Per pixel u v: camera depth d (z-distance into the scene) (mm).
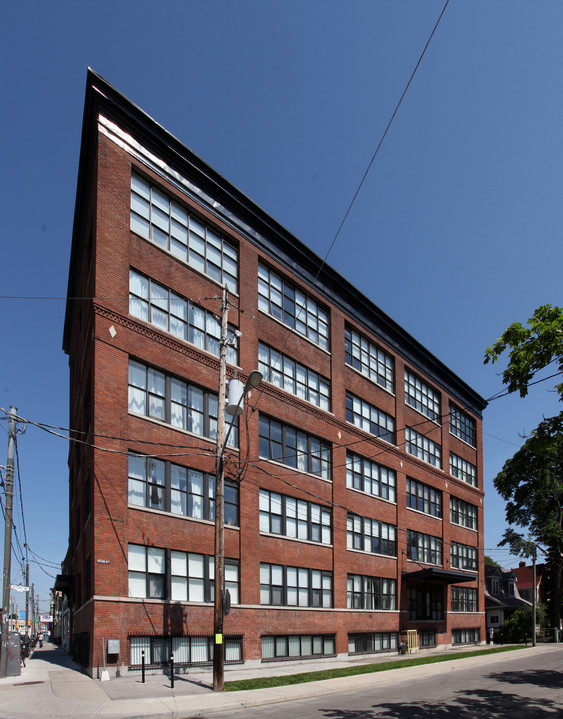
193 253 25328
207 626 21797
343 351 34094
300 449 29391
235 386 17922
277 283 30047
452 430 46938
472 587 46094
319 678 20469
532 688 17656
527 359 12320
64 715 12844
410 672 22875
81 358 27156
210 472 23469
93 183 22719
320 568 29062
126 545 19656
